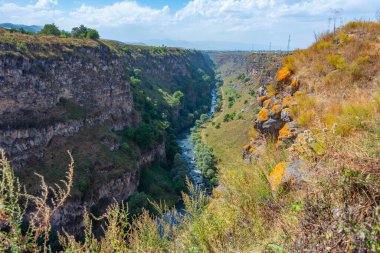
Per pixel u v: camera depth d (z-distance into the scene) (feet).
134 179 176.55
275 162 19.74
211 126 320.50
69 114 174.60
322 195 10.80
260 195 15.28
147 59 451.53
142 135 207.72
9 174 10.08
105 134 187.01
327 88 30.53
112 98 222.28
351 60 33.19
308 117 25.82
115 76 230.48
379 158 10.51
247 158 28.84
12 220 9.46
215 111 404.77
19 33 176.45
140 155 199.93
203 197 16.10
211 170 163.12
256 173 16.93
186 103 424.46
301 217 10.78
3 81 141.59
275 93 35.35
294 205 11.82
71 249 12.76
